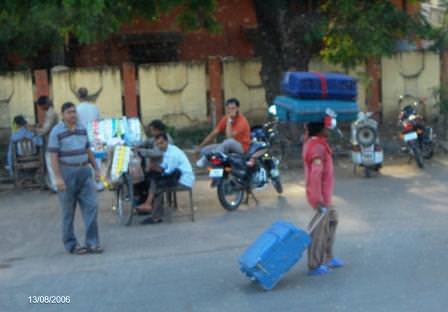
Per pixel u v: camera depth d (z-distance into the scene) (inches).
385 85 762.2
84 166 418.3
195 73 755.4
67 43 852.6
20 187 622.8
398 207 498.3
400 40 724.7
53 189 601.3
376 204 508.7
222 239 440.1
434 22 818.2
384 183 575.5
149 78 746.8
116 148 486.0
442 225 447.8
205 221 485.1
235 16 922.7
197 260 399.2
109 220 500.7
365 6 673.0
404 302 321.4
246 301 331.3
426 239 418.0
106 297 346.3
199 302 333.1
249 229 460.4
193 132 755.4
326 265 366.0
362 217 475.2
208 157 502.3
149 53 914.1
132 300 340.5
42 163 615.2
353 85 383.9
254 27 898.1
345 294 334.3
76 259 414.3
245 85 765.3
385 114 766.5
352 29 661.3
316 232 358.3
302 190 565.3
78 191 421.4
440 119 724.0
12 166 620.7
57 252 433.1
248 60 762.8
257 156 515.8
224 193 505.4
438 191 542.3
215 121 746.8
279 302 327.6
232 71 761.6
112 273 383.2
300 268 374.9
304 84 375.9
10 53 821.2
